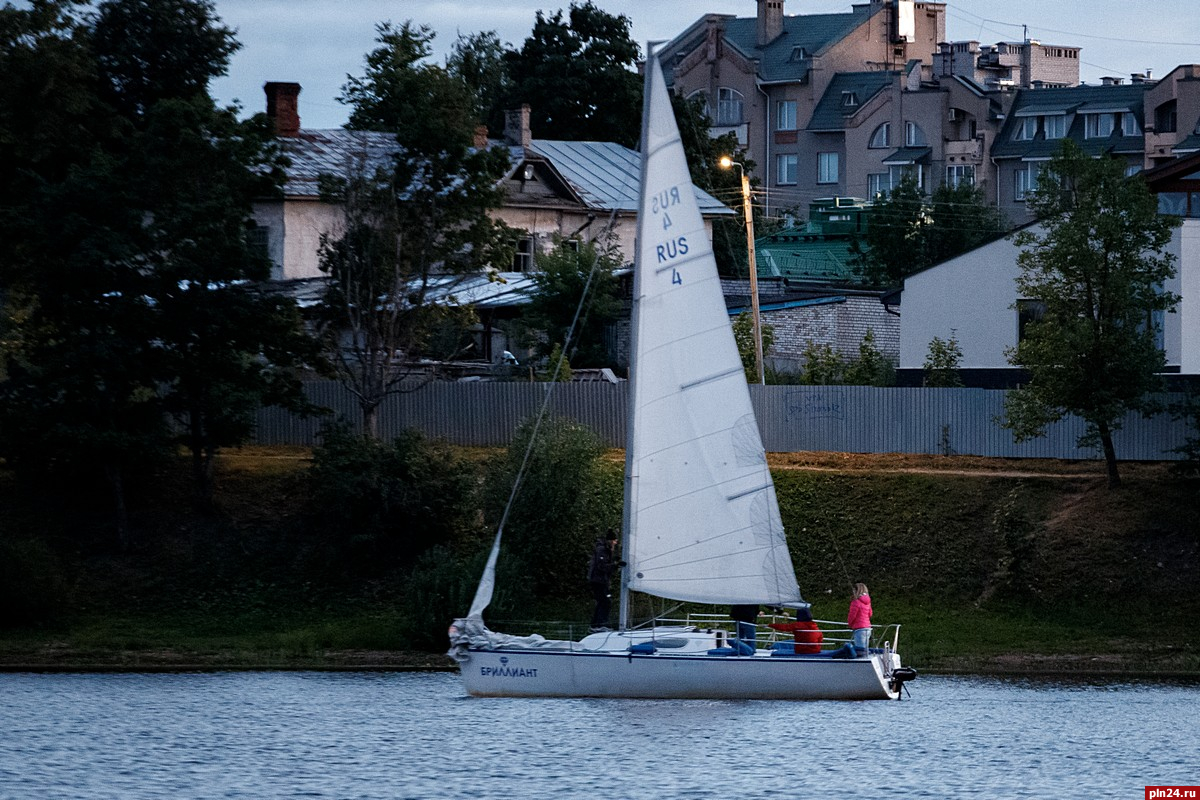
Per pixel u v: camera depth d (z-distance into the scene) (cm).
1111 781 8444
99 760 8869
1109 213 14162
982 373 17688
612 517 14038
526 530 13600
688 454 10019
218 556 14375
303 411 15275
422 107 16062
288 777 8462
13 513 14675
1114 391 13938
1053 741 9400
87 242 14375
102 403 14412
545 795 8081
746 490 10025
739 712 10106
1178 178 15900
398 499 14100
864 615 10462
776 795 8112
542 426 13900
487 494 13888
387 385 15838
